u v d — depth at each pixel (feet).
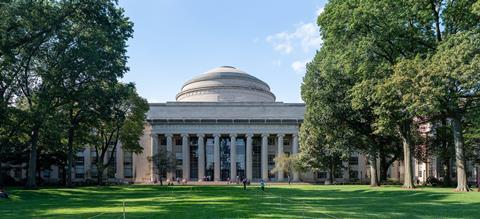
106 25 169.58
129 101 265.34
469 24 141.28
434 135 238.48
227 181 379.55
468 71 118.93
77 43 167.63
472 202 108.88
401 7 145.07
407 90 135.03
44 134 194.49
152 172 367.66
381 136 224.33
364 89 156.97
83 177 378.53
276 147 404.77
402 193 148.66
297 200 128.88
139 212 92.43
